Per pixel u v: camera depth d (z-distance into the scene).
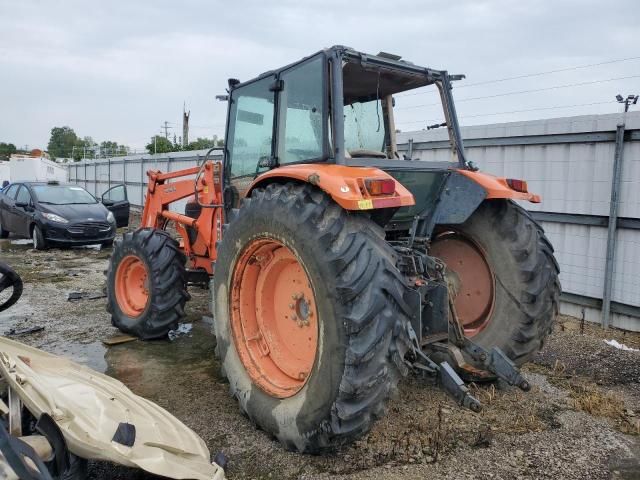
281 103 3.52
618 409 3.32
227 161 4.33
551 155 5.60
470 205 3.51
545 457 2.77
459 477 2.57
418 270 3.16
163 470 2.07
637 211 4.96
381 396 2.50
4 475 1.56
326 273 2.54
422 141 6.74
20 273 7.80
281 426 2.78
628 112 4.95
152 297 4.52
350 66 3.36
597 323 5.34
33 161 29.64
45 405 2.11
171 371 4.01
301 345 3.03
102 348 4.54
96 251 10.22
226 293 3.27
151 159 16.17
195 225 4.75
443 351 3.26
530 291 3.46
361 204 2.50
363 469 2.63
